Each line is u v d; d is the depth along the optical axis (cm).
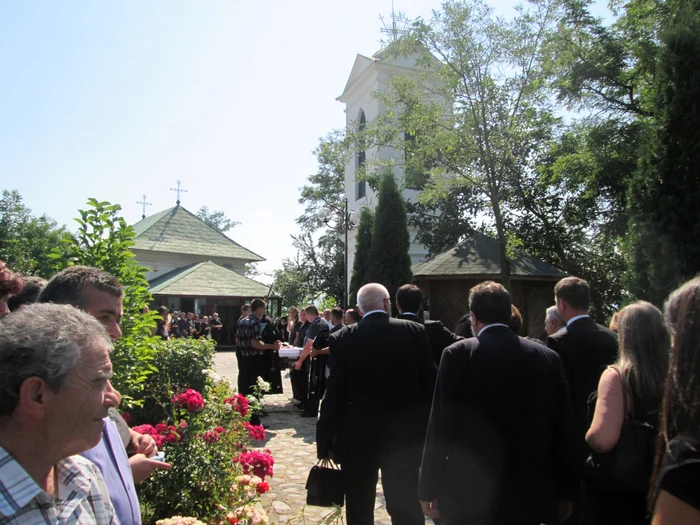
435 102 1372
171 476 343
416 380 371
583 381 337
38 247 3778
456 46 1273
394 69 2620
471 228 2395
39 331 131
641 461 223
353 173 2931
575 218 2080
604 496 238
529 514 259
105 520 150
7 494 120
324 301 2900
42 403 129
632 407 233
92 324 146
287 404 1020
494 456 264
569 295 360
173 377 616
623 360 242
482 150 1280
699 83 732
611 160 1569
